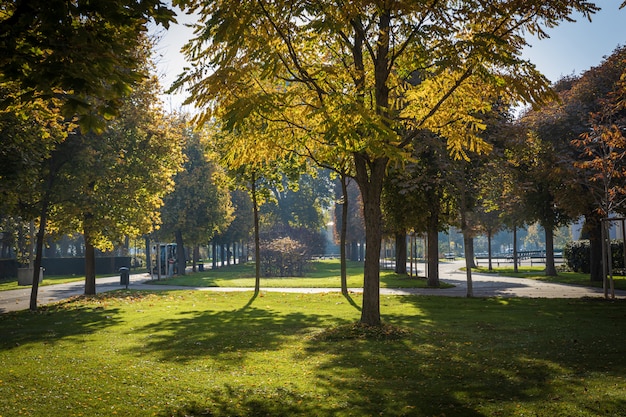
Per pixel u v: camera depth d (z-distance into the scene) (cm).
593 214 3064
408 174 2641
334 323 1627
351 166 2028
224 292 2878
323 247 9738
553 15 1179
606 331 1359
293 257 5097
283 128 1348
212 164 5375
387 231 4312
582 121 3008
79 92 643
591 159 3017
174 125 4525
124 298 2598
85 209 2355
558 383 839
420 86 1338
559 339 1259
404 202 2884
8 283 4356
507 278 4031
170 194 5219
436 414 711
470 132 1439
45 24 617
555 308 1903
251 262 8369
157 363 1072
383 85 1337
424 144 2461
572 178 2811
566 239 11638
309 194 8519
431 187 2666
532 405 728
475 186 2698
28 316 1933
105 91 683
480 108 1388
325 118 1051
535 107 1164
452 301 2228
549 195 3491
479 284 3366
